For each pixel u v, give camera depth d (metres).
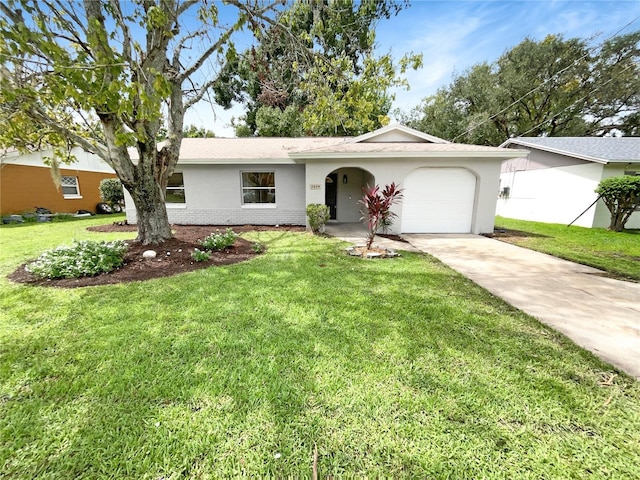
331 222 12.57
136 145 6.00
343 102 6.25
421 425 1.93
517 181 14.50
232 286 4.51
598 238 8.79
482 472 1.63
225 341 2.95
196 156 10.59
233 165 10.91
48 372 2.46
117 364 2.57
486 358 2.70
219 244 6.79
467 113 24.03
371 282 4.74
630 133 22.66
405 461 1.69
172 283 4.64
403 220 9.74
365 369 2.52
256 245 7.14
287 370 2.50
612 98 21.02
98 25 3.54
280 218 11.38
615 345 2.95
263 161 10.48
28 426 1.91
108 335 3.06
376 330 3.19
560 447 1.79
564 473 1.62
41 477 1.59
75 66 3.52
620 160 10.11
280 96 7.91
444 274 5.19
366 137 10.78
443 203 9.70
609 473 1.62
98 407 2.08
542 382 2.38
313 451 1.75
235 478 1.60
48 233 9.15
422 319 3.47
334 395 2.20
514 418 2.01
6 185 12.23
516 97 22.39
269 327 3.24
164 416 2.00
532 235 9.35
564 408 2.11
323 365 2.57
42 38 3.41
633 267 5.75
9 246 7.22
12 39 3.27
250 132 22.11
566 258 6.45
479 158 9.16
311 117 6.60
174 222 11.27
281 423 1.94
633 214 10.86
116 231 9.63
